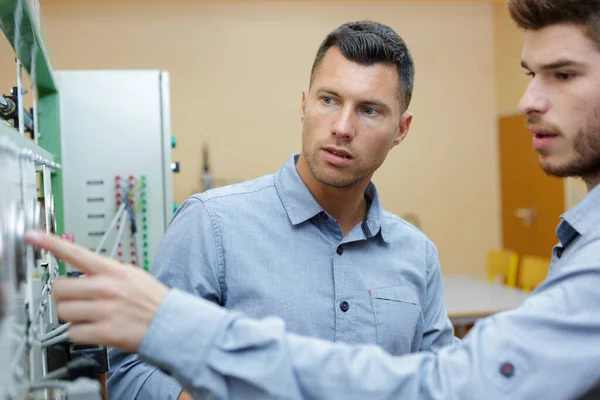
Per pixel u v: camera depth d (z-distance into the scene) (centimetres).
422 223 568
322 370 77
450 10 567
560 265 92
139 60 502
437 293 142
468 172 577
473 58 574
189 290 120
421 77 564
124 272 73
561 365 75
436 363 80
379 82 115
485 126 579
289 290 122
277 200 128
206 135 518
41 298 103
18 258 71
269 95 528
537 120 86
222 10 517
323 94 117
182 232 124
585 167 86
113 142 239
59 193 213
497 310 341
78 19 491
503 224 581
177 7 509
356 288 126
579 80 82
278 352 76
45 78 173
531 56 86
